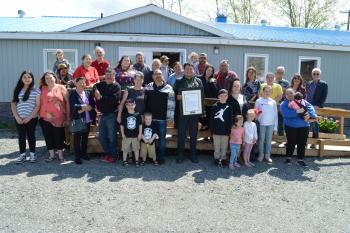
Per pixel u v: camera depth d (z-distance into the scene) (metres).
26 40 11.46
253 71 7.70
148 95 6.84
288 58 13.29
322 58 13.70
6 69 11.50
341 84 14.05
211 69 7.62
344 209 5.13
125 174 6.32
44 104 6.71
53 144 6.94
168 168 6.78
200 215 4.77
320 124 9.79
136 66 7.84
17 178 5.95
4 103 11.59
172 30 12.26
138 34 11.72
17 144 8.38
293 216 4.85
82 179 5.98
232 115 6.89
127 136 6.72
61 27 12.67
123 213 4.75
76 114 6.70
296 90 7.75
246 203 5.23
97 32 11.70
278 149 7.84
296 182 6.24
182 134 7.07
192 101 6.95
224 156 7.05
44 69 11.65
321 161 7.67
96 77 7.83
